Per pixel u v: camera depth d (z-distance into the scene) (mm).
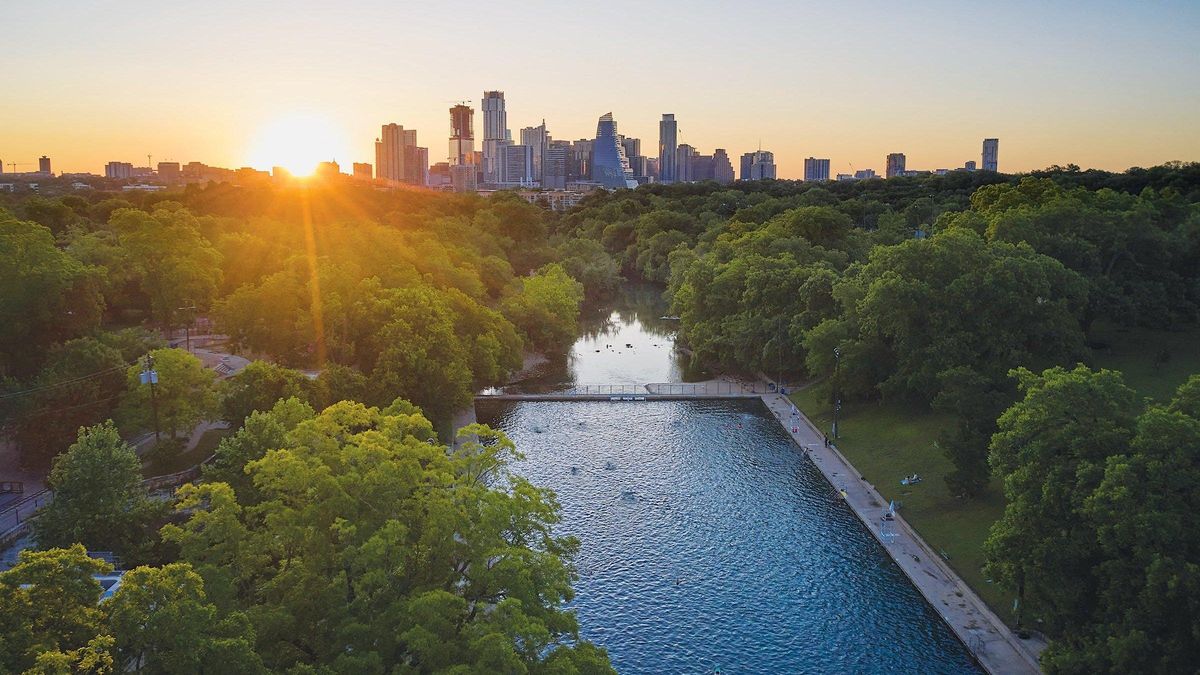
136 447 106312
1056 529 64125
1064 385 67000
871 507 102625
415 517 57594
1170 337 130375
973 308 111438
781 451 124000
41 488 95250
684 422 137500
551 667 50344
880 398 131000
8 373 117188
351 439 62812
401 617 50281
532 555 57812
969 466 94688
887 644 76438
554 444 127250
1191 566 53938
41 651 39906
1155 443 59312
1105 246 132875
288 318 140250
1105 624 58969
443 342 127000
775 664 74125
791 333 147500
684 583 87188
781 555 92875
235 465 76938
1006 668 69750
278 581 53156
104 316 172875
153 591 44531
